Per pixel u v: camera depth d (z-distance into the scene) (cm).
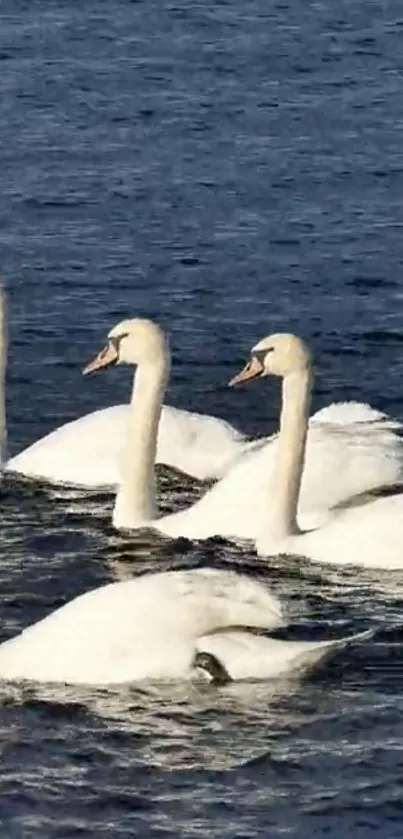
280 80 4784
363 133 4412
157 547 2583
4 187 4059
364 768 2023
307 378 2569
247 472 2628
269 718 2108
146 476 2638
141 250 3731
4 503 2728
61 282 3572
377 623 2338
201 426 2820
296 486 2559
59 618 2206
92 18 5300
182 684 2155
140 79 4778
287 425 2562
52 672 2175
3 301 2842
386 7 5456
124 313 3434
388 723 2098
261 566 2522
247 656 2155
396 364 3238
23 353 3256
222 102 4609
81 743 2070
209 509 2619
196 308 3466
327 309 3466
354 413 2789
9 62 4912
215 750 2056
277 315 3438
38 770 2028
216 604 2183
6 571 2498
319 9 5422
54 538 2612
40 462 2814
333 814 1955
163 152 4275
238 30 5203
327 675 2180
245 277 3606
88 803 1977
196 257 3700
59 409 3062
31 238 3788
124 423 2833
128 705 2133
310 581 2477
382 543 2505
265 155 4262
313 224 3872
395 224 3878
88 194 4022
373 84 4775
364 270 3644
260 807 1966
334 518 2581
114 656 2172
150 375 2642
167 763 2036
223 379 3181
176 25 5247
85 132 4400
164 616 2178
